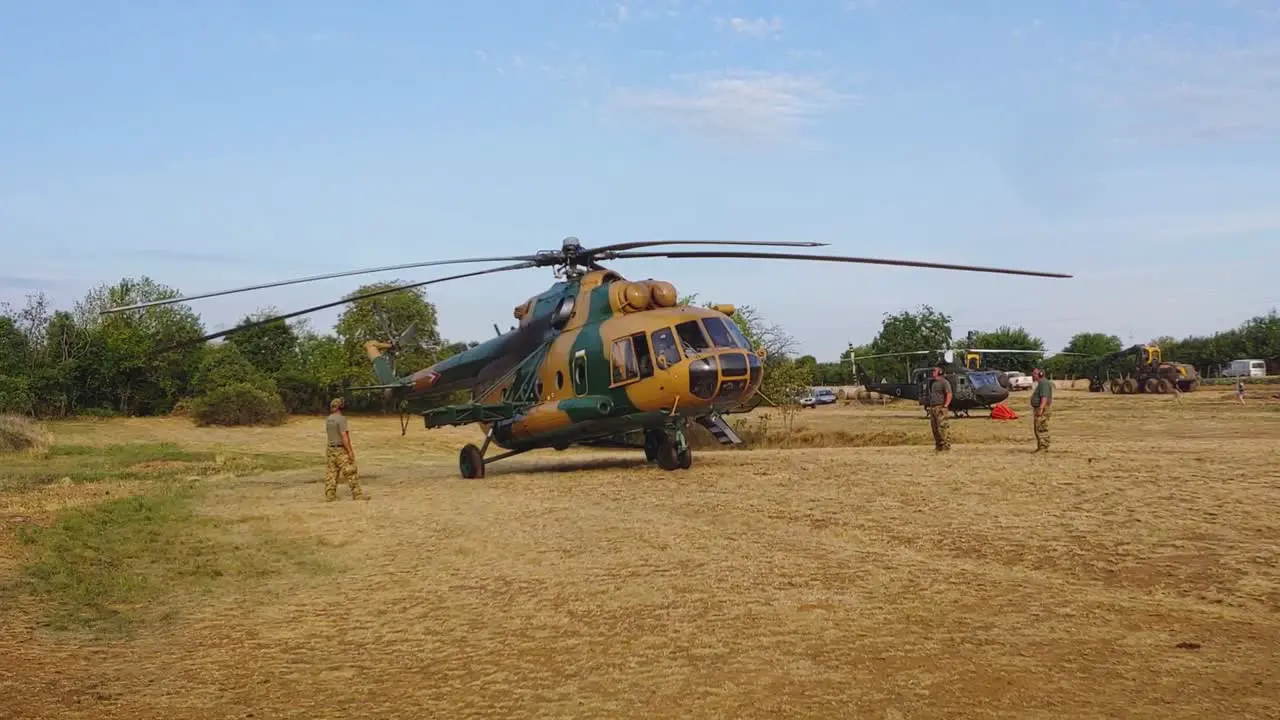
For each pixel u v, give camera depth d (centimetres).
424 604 862
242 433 4250
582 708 575
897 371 6712
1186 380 5919
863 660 624
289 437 4081
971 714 520
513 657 688
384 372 2391
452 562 1035
